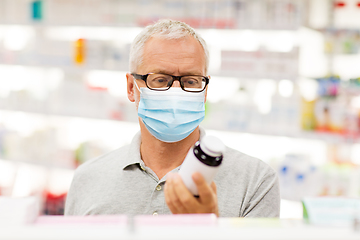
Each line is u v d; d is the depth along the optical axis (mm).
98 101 3084
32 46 3316
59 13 3131
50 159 3301
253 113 2564
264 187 1289
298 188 2441
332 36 2383
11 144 3357
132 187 1281
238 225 624
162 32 1206
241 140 2797
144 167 1284
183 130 1232
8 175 3518
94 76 3205
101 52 3002
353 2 2381
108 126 3291
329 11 2420
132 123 2988
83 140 3230
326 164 2439
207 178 780
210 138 772
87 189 1356
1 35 3406
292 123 2465
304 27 2338
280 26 2342
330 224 625
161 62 1192
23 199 671
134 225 612
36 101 3312
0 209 629
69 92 3172
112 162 1387
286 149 2705
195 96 1235
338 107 2348
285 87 2584
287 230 593
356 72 2520
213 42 2766
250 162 1345
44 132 3326
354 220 601
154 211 1231
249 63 2520
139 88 1270
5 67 3520
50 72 3342
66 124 3393
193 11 2598
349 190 2344
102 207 1272
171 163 1297
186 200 785
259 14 2459
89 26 2902
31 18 3189
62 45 3166
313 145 2639
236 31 2668
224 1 2518
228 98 2629
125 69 2852
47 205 3189
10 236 575
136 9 2883
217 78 2781
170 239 571
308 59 2467
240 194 1266
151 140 1293
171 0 2664
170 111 1216
